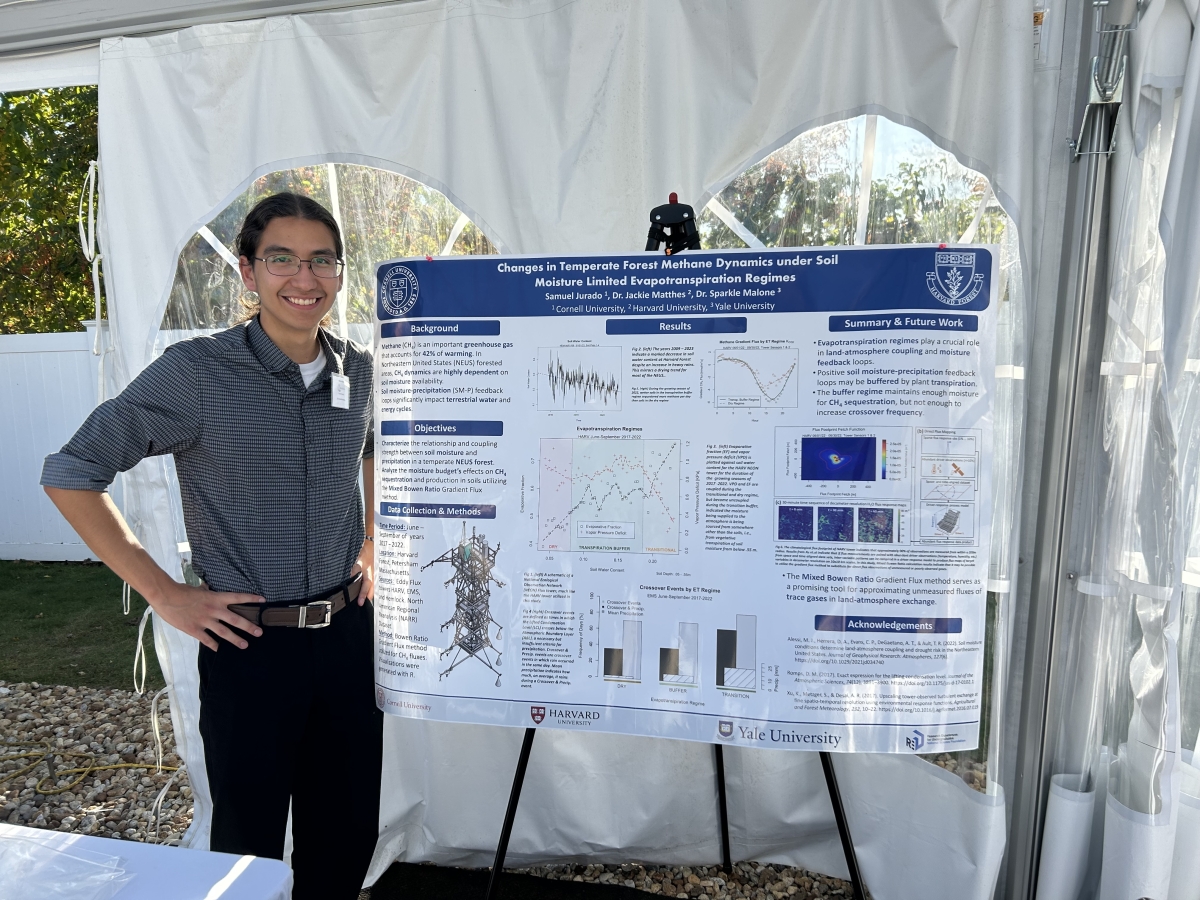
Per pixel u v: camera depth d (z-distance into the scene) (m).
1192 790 1.89
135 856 0.98
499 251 2.13
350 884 1.89
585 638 1.67
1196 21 1.58
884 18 1.87
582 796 2.34
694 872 2.38
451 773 2.39
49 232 8.03
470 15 2.07
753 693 1.61
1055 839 1.80
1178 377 1.67
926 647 1.57
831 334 1.57
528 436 1.68
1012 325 1.82
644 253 1.62
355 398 1.85
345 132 2.16
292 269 1.63
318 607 1.73
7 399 6.23
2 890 0.91
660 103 2.02
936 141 1.85
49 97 7.59
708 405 1.62
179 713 2.39
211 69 2.19
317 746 1.86
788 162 2.00
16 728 3.58
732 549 1.62
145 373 1.61
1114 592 1.76
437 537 1.72
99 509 1.58
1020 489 1.84
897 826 2.12
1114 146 1.68
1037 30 1.79
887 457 1.56
